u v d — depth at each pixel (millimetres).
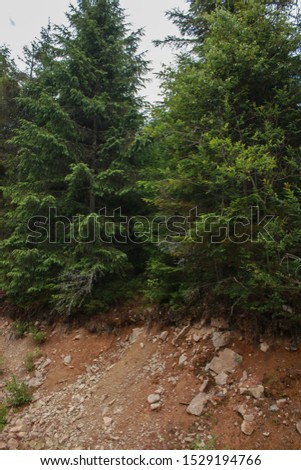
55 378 7074
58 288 8289
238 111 5910
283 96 5367
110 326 7949
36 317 9188
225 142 4879
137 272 9172
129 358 6801
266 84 5797
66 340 8180
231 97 5762
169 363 6094
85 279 7941
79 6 9312
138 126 8750
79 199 9266
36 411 6176
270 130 5195
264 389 4875
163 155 8500
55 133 8562
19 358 8211
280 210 5117
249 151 4781
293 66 5551
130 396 5715
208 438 4574
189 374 5625
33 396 6688
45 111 8156
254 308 5203
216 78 5699
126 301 8289
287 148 5246
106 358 7266
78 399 6191
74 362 7410
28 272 8195
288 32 5473
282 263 5000
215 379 5355
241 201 5047
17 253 8180
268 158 4590
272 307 5145
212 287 6156
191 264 6117
